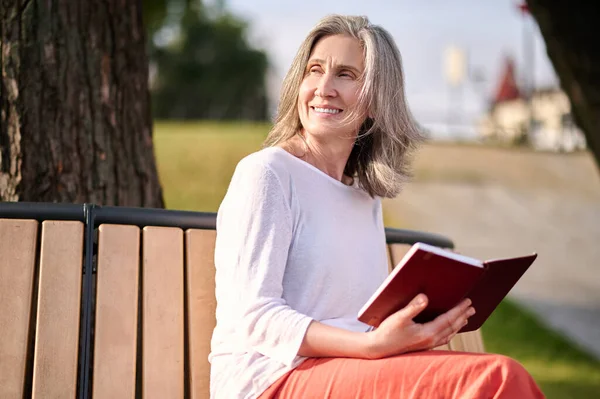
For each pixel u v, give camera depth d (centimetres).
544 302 1168
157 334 320
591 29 598
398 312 276
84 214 323
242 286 293
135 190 430
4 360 299
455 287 277
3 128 402
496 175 2370
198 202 1366
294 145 326
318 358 287
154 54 4391
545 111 3194
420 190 2042
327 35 326
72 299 311
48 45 408
